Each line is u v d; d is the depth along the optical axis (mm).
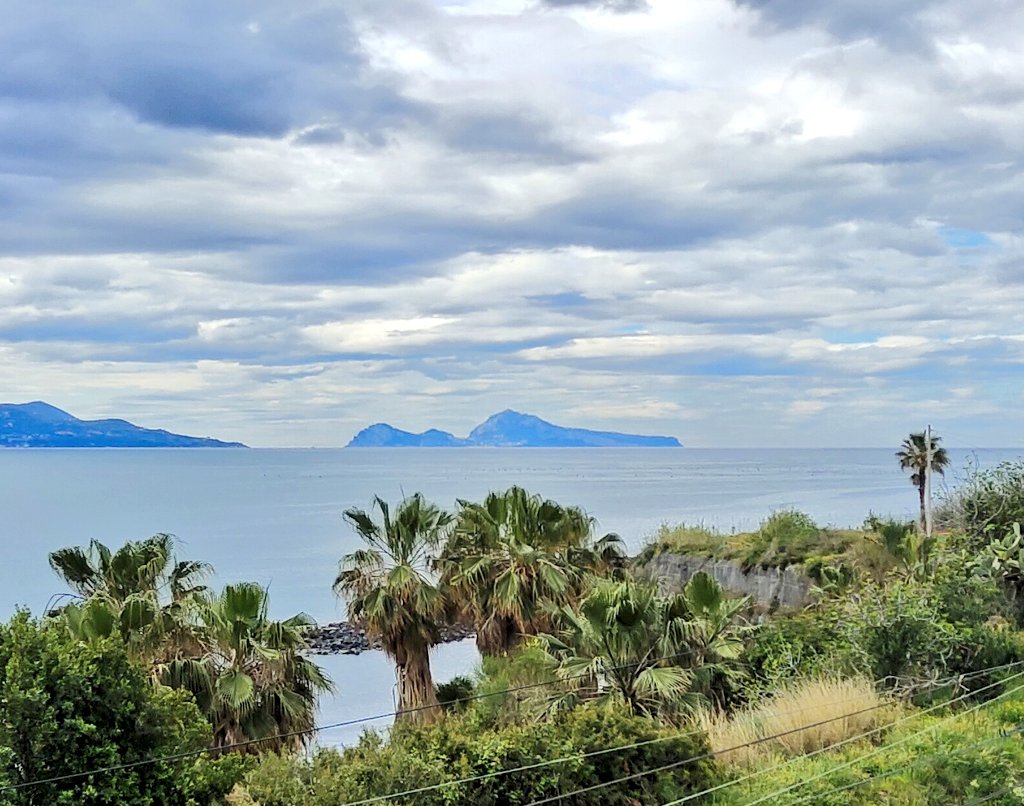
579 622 16781
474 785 10102
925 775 9922
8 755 9414
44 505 146875
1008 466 25500
